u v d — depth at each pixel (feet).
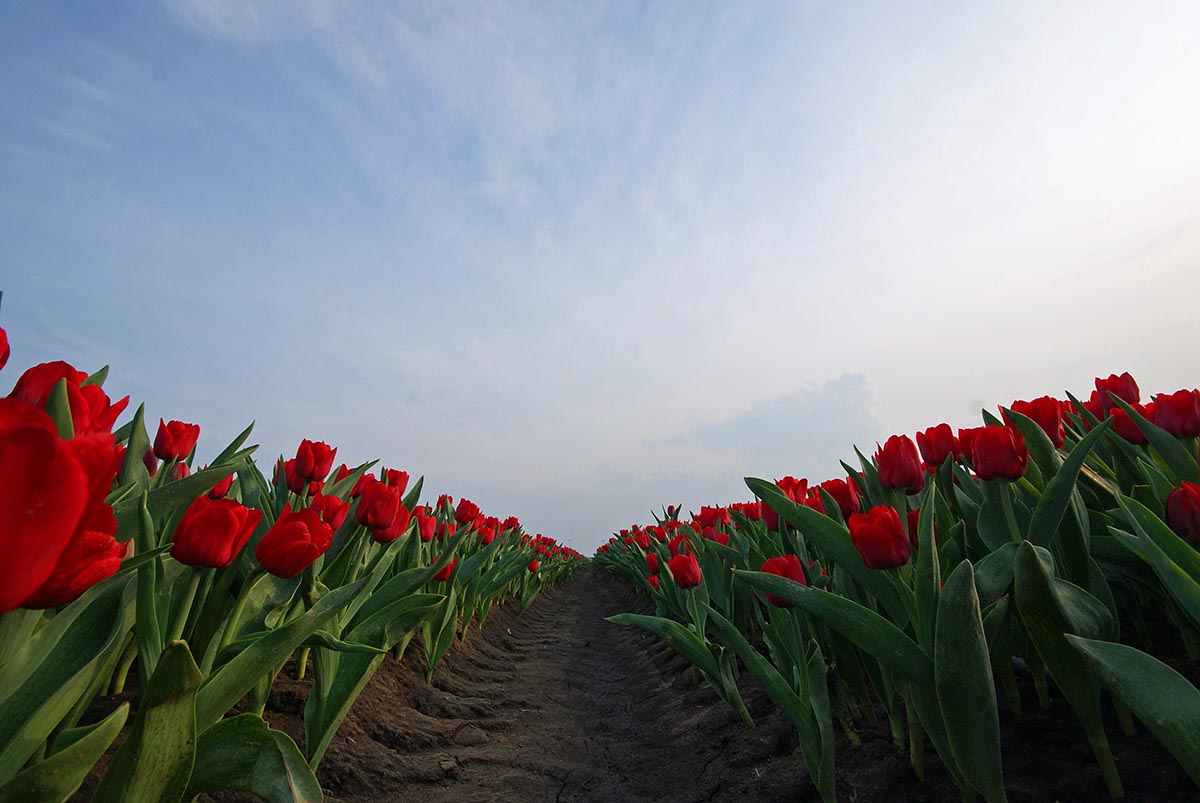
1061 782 5.94
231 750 4.53
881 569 5.96
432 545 17.21
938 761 7.27
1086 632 5.25
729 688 11.56
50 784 3.19
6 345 4.84
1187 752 3.75
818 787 7.40
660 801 10.18
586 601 58.59
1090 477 7.46
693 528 18.90
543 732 14.33
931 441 9.23
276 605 7.47
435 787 10.20
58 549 2.25
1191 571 4.88
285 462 11.36
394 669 14.88
